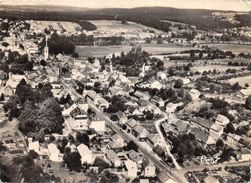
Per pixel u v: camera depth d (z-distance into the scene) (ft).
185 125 590.96
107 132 575.79
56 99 653.30
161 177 460.55
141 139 561.43
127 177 463.42
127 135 572.92
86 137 532.73
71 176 449.89
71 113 599.16
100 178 451.12
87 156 481.05
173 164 504.02
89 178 448.65
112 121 618.03
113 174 464.24
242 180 472.44
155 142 547.90
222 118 605.73
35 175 440.04
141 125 604.90
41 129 536.01
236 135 574.97
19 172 446.60
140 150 529.86
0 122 561.02
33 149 490.08
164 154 517.55
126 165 473.26
